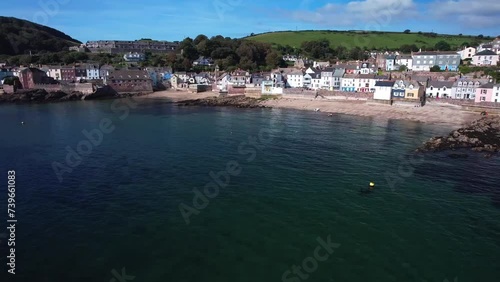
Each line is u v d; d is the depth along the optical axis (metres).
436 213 35.97
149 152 57.22
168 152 57.28
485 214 35.88
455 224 33.69
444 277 25.67
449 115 95.75
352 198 39.44
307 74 156.62
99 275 25.39
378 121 91.75
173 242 29.84
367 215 35.25
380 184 43.91
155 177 45.25
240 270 26.08
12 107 118.62
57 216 34.19
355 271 26.17
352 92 123.50
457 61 152.00
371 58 178.62
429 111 100.94
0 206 36.31
